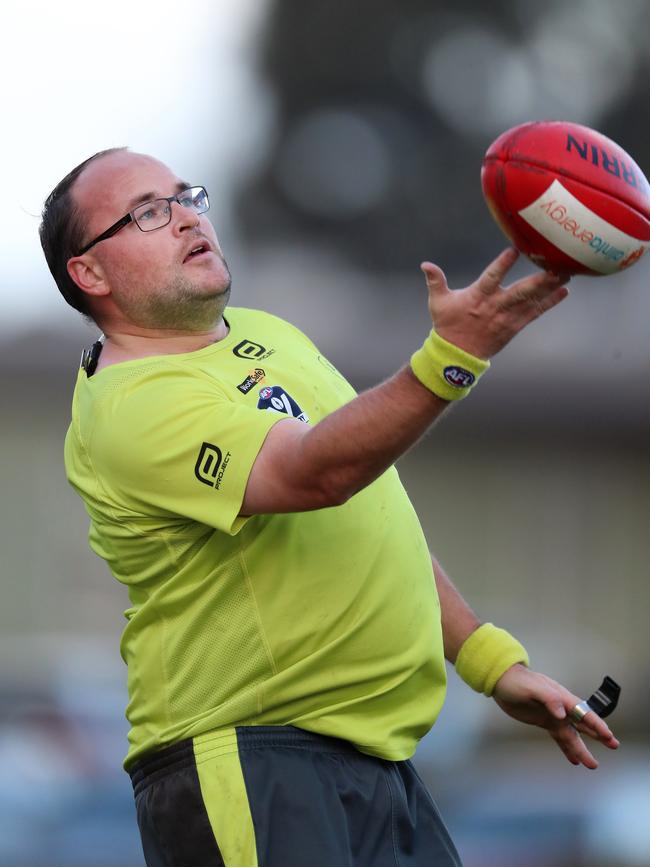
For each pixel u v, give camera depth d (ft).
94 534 44.11
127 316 43.83
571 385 206.59
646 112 353.10
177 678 41.32
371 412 35.99
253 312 45.68
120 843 103.40
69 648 189.47
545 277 35.29
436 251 350.23
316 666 40.45
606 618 211.61
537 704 45.16
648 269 287.89
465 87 354.33
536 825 109.50
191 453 38.78
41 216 45.50
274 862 39.50
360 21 355.15
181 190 44.34
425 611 42.52
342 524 41.01
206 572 40.68
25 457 197.88
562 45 357.61
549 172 36.11
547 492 211.82
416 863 42.06
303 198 358.23
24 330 199.93
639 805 112.57
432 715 42.83
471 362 35.47
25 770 110.93
